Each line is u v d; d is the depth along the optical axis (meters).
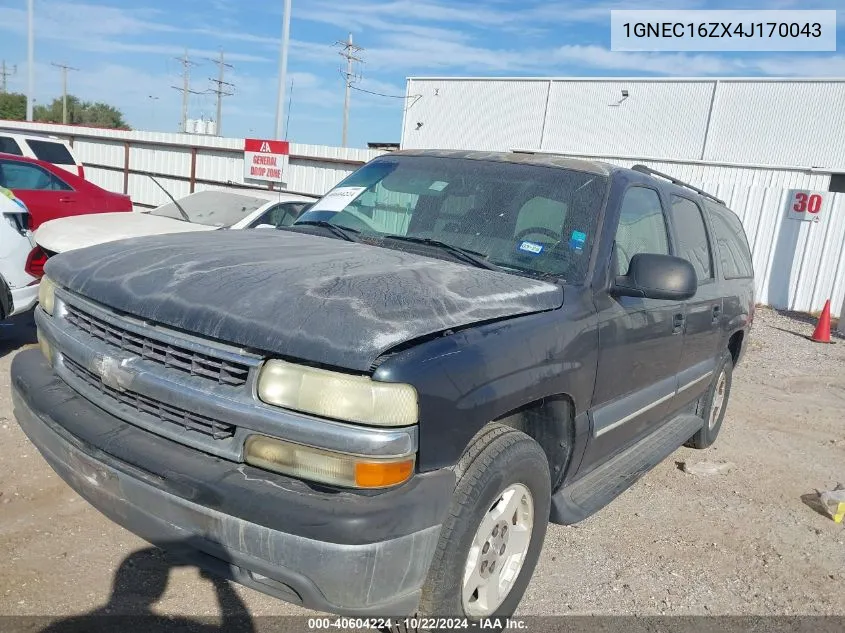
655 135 33.09
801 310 14.38
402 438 2.29
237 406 2.37
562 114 34.69
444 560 2.52
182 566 3.34
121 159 22.58
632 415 3.89
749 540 4.30
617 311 3.49
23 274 6.08
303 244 3.39
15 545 3.35
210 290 2.60
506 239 3.57
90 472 2.63
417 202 3.90
